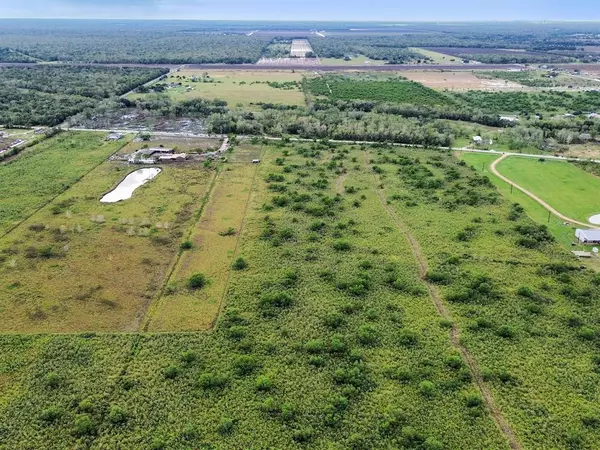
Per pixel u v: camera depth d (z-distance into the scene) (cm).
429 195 12469
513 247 9950
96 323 7588
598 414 5916
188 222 10975
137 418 5838
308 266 9162
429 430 5688
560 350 7006
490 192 12688
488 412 5972
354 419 5822
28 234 10231
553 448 5497
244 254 9588
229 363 6725
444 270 9050
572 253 9781
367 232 10500
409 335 7188
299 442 5534
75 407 6003
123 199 12212
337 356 6838
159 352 6950
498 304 8069
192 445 5484
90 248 9756
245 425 5744
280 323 7538
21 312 7781
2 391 6238
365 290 8362
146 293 8375
